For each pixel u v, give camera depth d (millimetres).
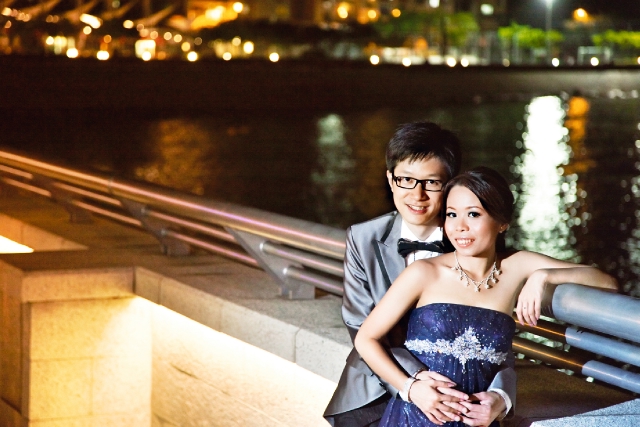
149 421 5676
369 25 103125
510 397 2766
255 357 4637
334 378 3967
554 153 38688
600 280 2969
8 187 9297
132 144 38688
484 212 2775
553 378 3602
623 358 3115
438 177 3027
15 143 37375
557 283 2914
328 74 59625
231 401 4852
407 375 2809
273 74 56781
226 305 4699
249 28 98750
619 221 22062
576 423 2824
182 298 5051
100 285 5461
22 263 5605
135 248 6336
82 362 5480
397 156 3047
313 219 23922
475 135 46375
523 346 3652
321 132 45719
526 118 56094
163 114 52219
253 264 5207
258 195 27078
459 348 2775
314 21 112812
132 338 5590
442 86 67312
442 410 2707
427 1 118188
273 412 4535
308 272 4688
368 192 27750
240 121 50344
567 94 77812
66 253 6004
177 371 5328
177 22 108312
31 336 5352
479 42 109125
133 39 88375
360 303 3182
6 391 5719
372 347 2865
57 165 7152
